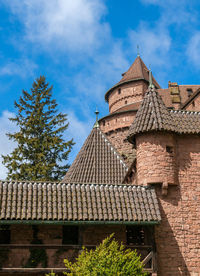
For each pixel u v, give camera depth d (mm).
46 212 14016
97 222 14125
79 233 14492
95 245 14711
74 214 14094
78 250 14680
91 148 23375
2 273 14805
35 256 14477
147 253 15359
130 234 16547
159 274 15375
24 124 37062
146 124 16984
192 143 17531
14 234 15266
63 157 36500
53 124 37906
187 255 15812
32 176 33875
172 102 43188
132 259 12898
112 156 23016
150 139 16938
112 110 47750
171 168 16625
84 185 15711
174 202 16469
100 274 12000
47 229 15617
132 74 47188
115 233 15961
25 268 13766
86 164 22359
